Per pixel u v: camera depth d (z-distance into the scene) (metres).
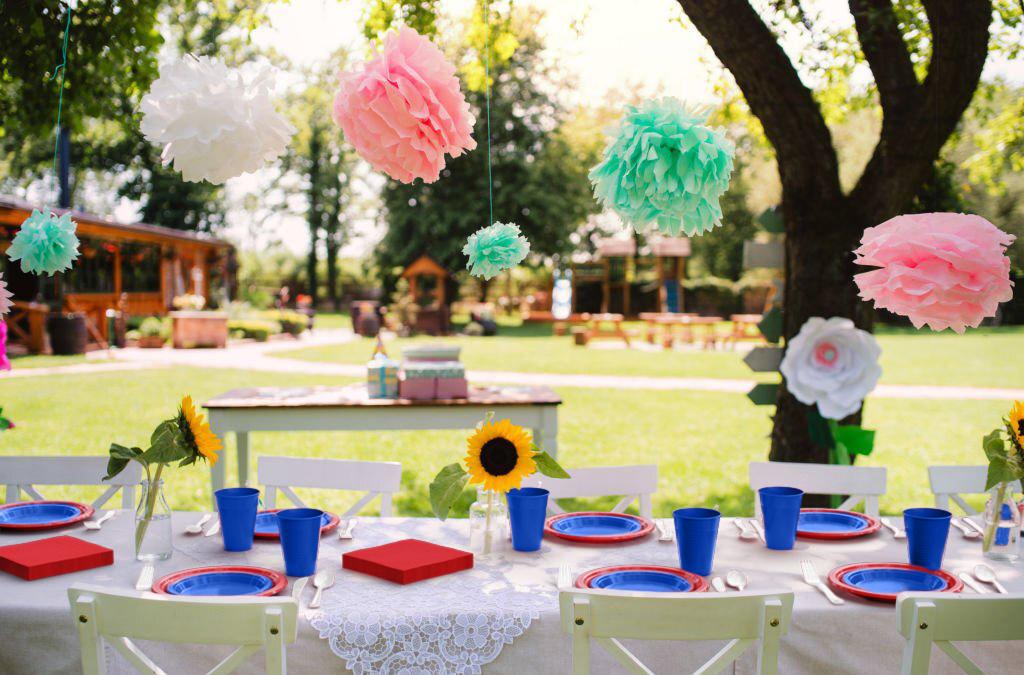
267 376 14.30
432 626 2.00
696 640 1.87
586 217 33.84
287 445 8.64
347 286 42.91
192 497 6.49
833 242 4.61
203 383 13.17
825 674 2.04
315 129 38.03
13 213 15.58
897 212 4.59
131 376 13.91
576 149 31.92
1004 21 5.29
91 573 2.31
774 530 2.53
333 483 3.18
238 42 7.57
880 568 2.29
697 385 13.70
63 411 10.28
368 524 2.80
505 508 2.83
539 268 35.78
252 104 1.99
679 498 6.60
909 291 1.87
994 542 2.46
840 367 3.57
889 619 2.02
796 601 2.10
